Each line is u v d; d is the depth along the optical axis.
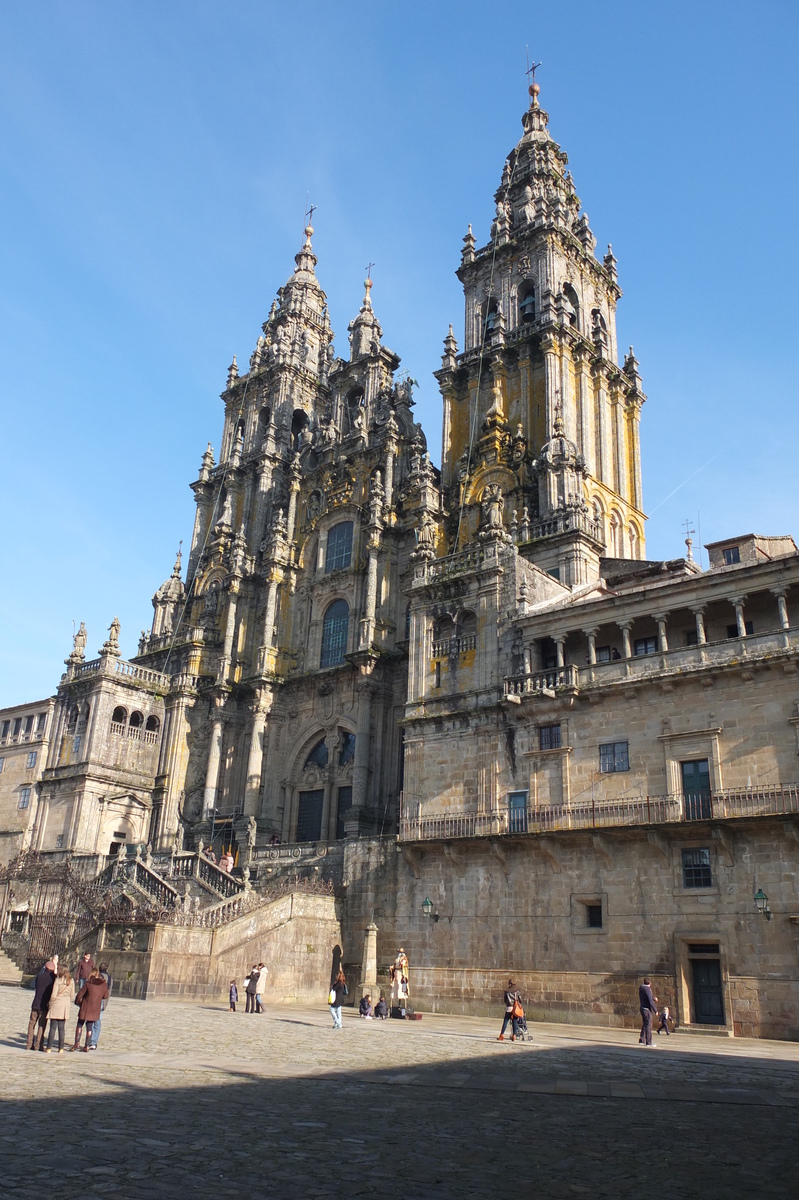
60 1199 9.72
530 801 40.47
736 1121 15.93
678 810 35.97
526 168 72.38
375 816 56.22
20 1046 22.17
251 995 35.81
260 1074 19.48
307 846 51.06
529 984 38.09
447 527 60.69
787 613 36.88
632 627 40.97
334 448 71.12
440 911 42.00
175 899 45.00
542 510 54.97
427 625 47.97
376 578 61.16
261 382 82.44
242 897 43.06
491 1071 21.45
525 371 61.75
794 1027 31.30
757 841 33.81
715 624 39.12
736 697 35.78
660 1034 32.75
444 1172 11.81
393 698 59.28
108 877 49.62
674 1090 19.14
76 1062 19.88
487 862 41.12
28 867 54.59
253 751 62.97
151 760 65.81
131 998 37.59
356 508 66.81
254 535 73.94
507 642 44.25
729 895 33.94
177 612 76.38
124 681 65.00
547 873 39.00
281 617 67.75
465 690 45.06
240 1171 11.34
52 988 21.91
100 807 61.53
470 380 64.44
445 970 40.81
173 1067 19.80
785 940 32.34
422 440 67.00
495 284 67.75
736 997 32.75
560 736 40.41
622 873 36.72
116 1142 12.52
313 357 84.75
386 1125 14.69
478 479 59.72
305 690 64.38
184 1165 11.49
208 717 67.12
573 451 56.25
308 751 63.38
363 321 75.88
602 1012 35.69
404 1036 28.75
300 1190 10.62
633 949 35.62
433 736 45.19
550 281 64.12
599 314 68.88
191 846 62.66
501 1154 12.98
